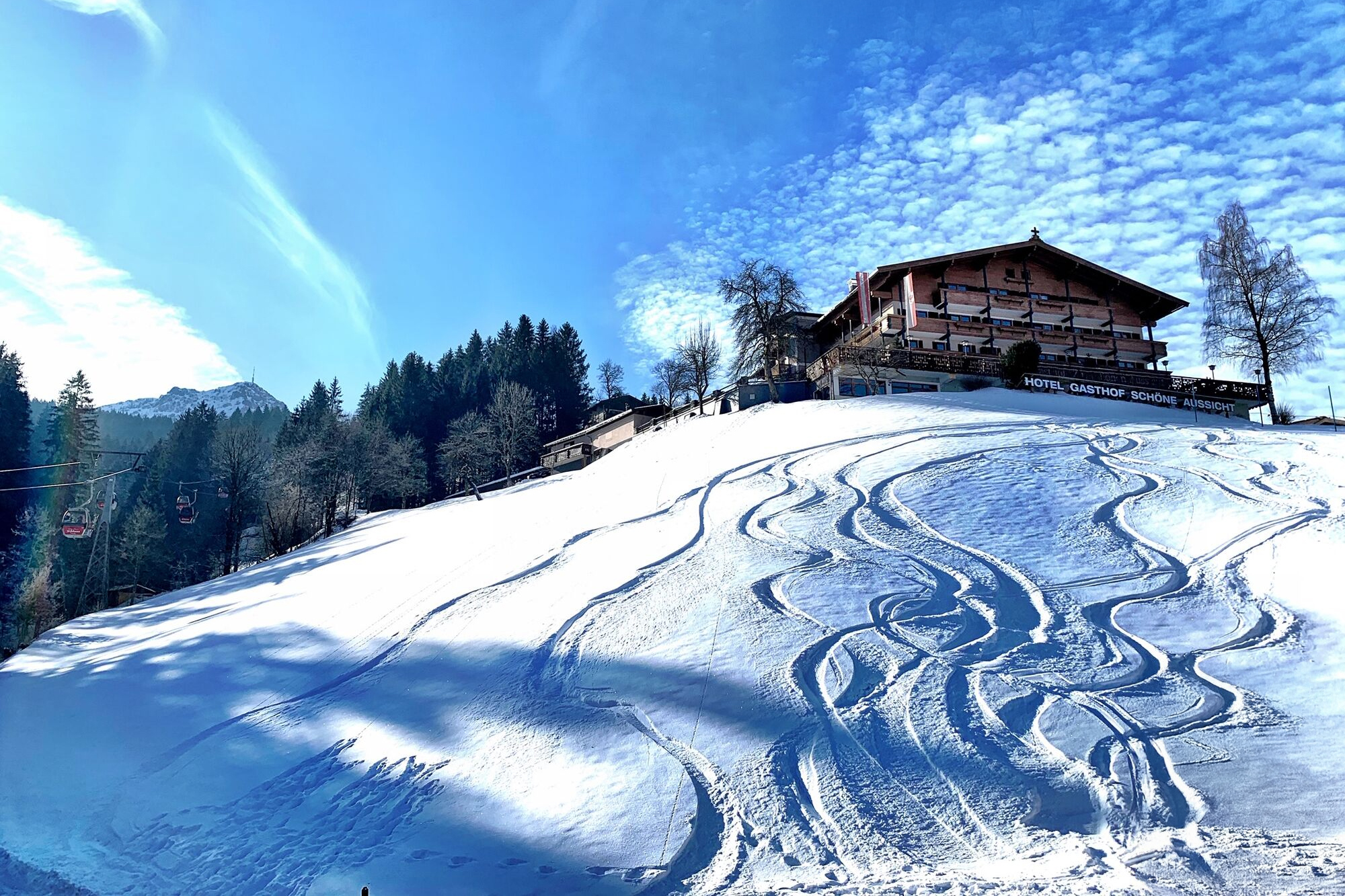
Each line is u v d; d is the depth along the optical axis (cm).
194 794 1055
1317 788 843
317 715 1286
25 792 1113
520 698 1219
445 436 9106
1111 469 2114
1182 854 741
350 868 833
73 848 934
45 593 5194
